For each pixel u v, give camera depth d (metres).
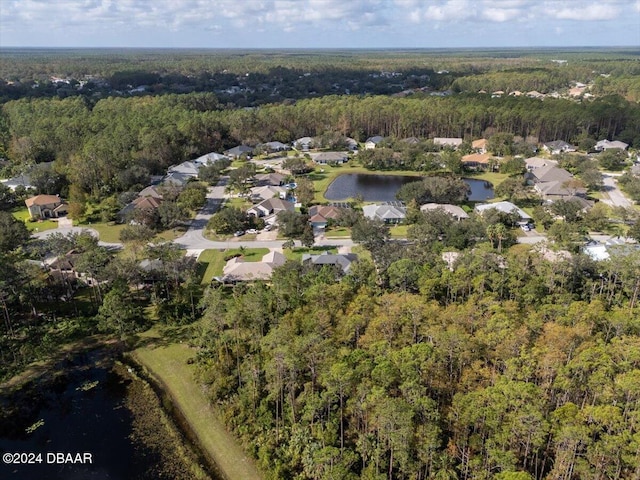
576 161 160.12
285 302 67.69
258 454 49.88
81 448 52.47
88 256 81.25
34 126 185.62
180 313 76.81
